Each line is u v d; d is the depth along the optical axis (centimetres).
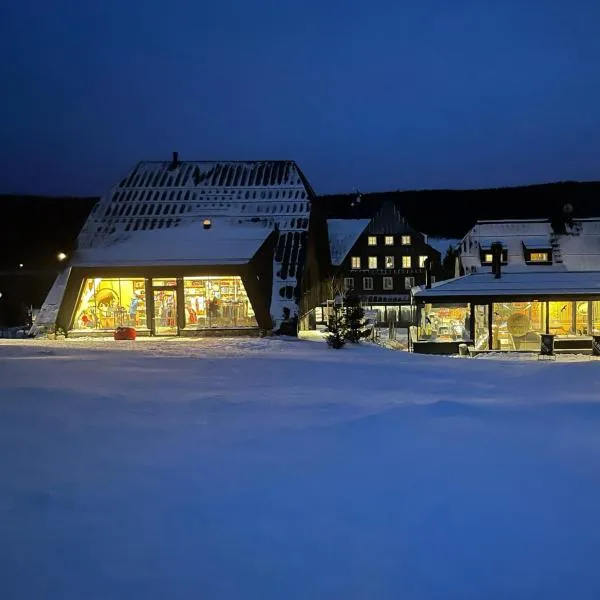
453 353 2959
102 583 420
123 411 990
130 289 3397
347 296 2988
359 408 1031
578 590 414
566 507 557
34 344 2647
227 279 3359
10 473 651
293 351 2345
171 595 406
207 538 493
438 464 691
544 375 1462
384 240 5806
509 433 842
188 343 2727
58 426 871
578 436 821
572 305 3031
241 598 404
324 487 613
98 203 4006
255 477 644
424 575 434
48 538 489
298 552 469
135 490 601
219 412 991
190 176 4175
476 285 3095
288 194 4016
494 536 497
